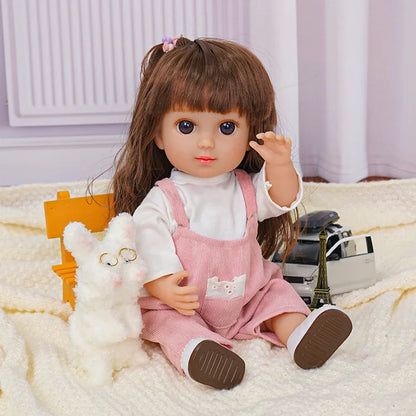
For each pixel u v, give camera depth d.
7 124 2.12
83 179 2.12
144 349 1.16
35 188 1.79
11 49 2.03
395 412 0.91
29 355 1.12
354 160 2.11
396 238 1.78
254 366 1.07
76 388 1.01
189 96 1.11
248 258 1.19
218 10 2.06
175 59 1.14
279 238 1.38
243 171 1.28
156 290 1.12
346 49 2.01
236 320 1.20
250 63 1.17
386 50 2.19
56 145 2.09
